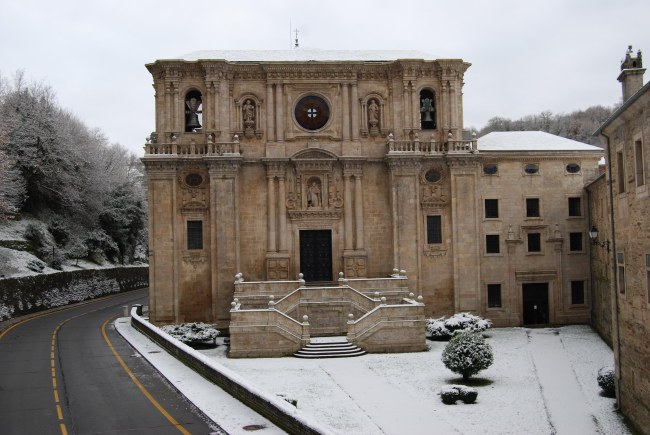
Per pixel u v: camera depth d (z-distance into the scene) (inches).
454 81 2204.7
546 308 2214.6
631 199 1145.4
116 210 3720.5
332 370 1565.0
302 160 2135.8
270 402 942.4
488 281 2187.5
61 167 3221.0
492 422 1138.7
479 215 2194.9
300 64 2153.1
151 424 943.7
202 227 2126.0
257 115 2167.8
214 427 922.7
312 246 2165.4
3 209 2623.0
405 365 1621.6
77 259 3233.3
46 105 3289.9
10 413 1015.0
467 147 2193.7
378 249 2169.0
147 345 1668.3
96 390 1166.3
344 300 1915.6
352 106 2181.3
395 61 2177.7
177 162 2112.5
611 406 1246.3
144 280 3927.2
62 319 2330.2
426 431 1083.9
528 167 2223.2
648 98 1015.6
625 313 1190.9
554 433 1083.9
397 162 2143.2
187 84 2159.2
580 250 2215.8
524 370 1540.4
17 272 2571.4
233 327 1763.0
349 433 1065.5
